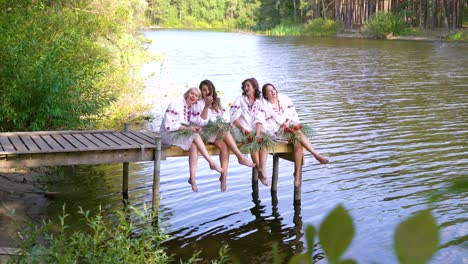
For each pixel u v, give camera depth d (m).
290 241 6.40
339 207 0.45
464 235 6.10
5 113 9.51
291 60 30.05
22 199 7.40
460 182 0.52
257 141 7.58
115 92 12.72
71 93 9.99
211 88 7.44
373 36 53.38
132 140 7.71
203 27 93.50
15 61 9.44
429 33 50.28
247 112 7.84
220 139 7.46
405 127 12.38
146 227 4.75
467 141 10.96
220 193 8.10
